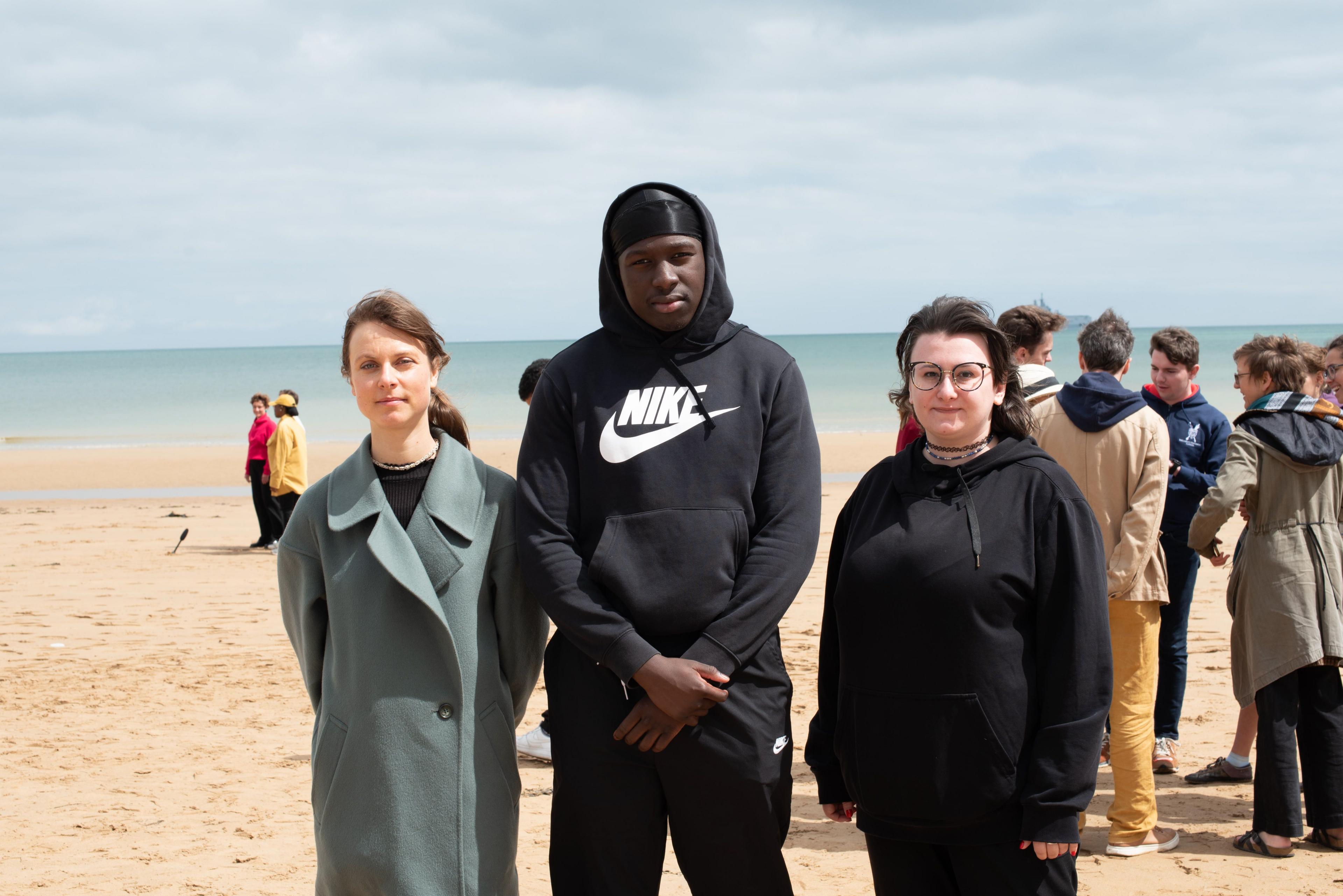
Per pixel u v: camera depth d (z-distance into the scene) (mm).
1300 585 3809
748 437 2627
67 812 4453
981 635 2365
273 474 12070
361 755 2457
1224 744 5211
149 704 6145
